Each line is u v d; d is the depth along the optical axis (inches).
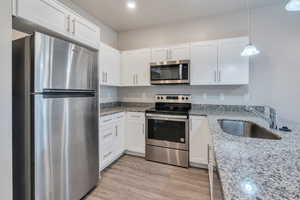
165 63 112.7
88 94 75.2
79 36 73.8
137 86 137.9
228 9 106.6
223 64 102.7
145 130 111.7
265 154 34.2
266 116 92.8
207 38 117.2
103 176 90.4
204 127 96.5
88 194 75.0
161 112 106.3
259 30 105.0
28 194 53.5
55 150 58.8
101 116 91.7
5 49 46.0
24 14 51.6
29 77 52.4
